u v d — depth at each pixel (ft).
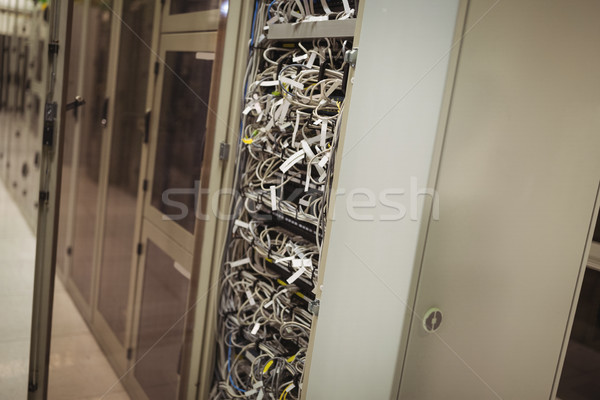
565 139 4.47
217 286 5.74
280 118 4.77
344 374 4.13
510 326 4.71
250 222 5.33
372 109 3.66
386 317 4.14
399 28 3.62
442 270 4.20
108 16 10.67
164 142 6.67
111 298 8.76
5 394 5.64
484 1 3.82
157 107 6.81
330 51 4.37
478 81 3.94
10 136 13.99
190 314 5.77
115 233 8.93
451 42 3.78
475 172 4.11
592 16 4.31
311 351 3.90
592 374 6.41
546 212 4.56
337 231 3.76
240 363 5.65
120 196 8.93
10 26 14.25
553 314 4.93
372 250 3.94
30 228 11.08
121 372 7.47
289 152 4.85
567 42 4.25
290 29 4.71
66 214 11.37
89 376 7.54
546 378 5.13
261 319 5.29
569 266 4.89
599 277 6.28
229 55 5.28
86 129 11.98
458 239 4.19
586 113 4.52
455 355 4.48
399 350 4.22
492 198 4.25
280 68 5.07
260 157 5.32
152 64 6.84
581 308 6.44
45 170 4.66
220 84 5.31
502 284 4.54
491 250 4.37
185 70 6.03
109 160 9.03
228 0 5.16
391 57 3.64
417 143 3.89
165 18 6.54
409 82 3.76
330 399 4.11
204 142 5.47
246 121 5.41
